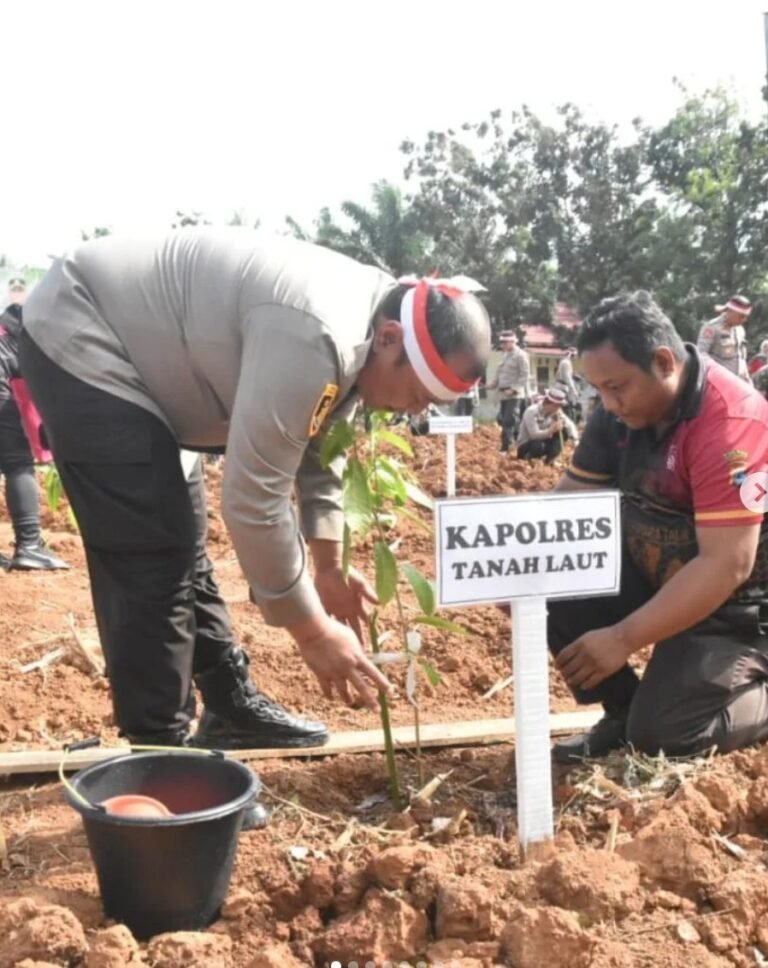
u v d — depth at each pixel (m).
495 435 18.03
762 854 2.49
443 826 2.69
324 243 39.69
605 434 3.31
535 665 2.40
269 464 2.44
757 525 2.85
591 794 2.83
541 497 2.35
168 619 2.85
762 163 38.69
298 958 2.12
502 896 2.25
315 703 3.97
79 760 3.23
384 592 2.72
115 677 2.89
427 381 2.46
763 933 2.19
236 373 2.63
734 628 3.08
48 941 2.03
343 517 2.82
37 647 4.53
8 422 6.02
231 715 3.37
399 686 4.14
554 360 40.44
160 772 2.47
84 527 2.82
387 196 39.50
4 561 6.20
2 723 3.68
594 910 2.20
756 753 2.99
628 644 2.84
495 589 2.32
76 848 2.68
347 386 2.52
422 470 12.59
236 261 2.61
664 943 2.13
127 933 2.05
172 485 2.79
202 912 2.23
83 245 2.87
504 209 40.38
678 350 2.89
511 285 39.91
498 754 3.35
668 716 2.99
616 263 39.94
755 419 2.88
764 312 38.28
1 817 2.92
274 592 2.56
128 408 2.72
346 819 2.83
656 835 2.39
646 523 3.15
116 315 2.72
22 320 2.86
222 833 2.20
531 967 2.02
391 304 2.51
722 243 39.06
